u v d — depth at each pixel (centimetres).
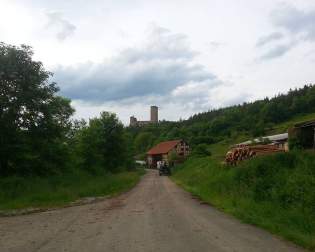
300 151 2045
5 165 3083
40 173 3366
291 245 943
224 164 3378
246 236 1063
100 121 6194
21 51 3100
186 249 896
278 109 12331
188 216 1501
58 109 3434
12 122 3073
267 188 1742
